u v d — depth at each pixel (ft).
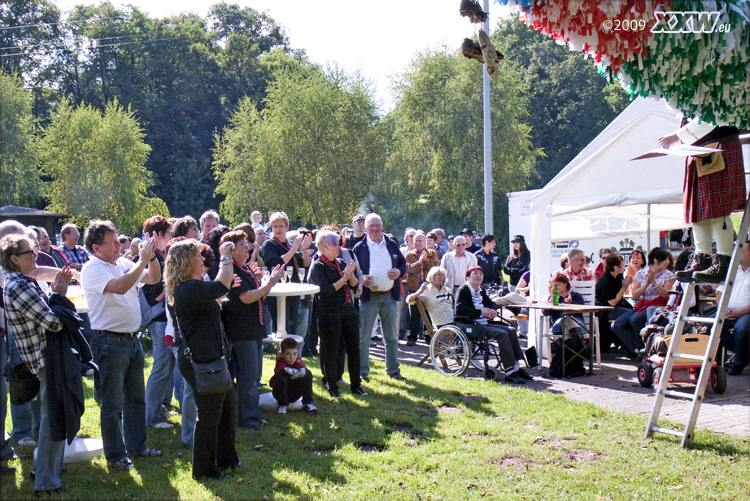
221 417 15.55
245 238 18.76
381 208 132.67
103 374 15.47
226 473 15.38
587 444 17.84
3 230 17.42
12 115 129.80
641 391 24.49
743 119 14.48
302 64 141.49
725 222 16.67
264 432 18.52
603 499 14.17
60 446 14.29
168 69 199.11
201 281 14.15
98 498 13.79
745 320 25.79
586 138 158.30
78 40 187.83
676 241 58.59
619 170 31.27
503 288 39.14
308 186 129.18
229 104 199.82
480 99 112.78
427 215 133.28
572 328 27.91
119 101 187.11
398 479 15.25
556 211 32.65
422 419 20.24
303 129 129.39
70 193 138.62
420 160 122.42
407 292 37.29
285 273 23.53
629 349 30.86
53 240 71.97
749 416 20.38
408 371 28.09
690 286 18.39
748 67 12.82
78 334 14.26
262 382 24.81
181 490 14.25
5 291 13.56
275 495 14.10
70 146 140.36
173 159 185.26
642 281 31.04
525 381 26.68
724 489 14.61
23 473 15.31
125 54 196.13
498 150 111.65
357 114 129.90
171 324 16.26
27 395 13.99
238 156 135.85
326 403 21.94
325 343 22.91
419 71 119.24
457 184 113.91
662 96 13.93
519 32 178.81
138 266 15.05
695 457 16.66
